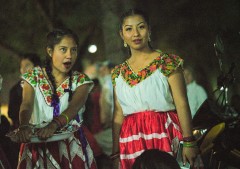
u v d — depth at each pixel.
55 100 5.95
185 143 5.97
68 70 6.02
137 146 5.98
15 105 8.57
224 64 9.27
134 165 4.66
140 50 6.07
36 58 9.12
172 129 6.00
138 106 6.02
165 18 18.42
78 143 6.03
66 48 5.97
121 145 6.09
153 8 18.34
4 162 6.35
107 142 11.49
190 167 5.97
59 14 17.83
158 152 4.68
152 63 6.03
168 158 4.64
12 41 17.95
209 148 6.26
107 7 17.69
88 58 17.42
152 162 4.63
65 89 5.99
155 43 18.48
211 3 18.16
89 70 16.88
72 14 17.81
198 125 6.57
